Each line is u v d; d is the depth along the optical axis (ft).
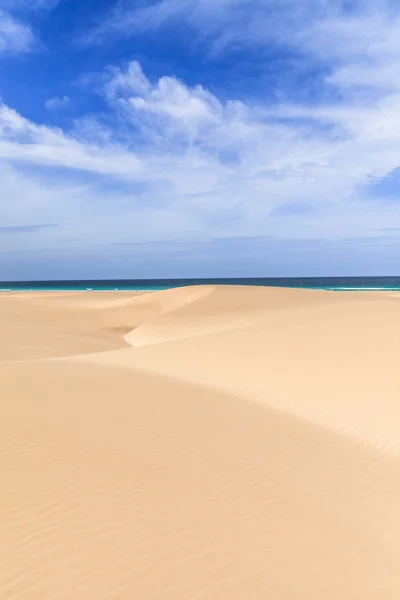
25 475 18.21
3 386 33.17
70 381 36.86
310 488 19.21
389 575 13.85
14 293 239.09
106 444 22.08
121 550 13.96
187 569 13.37
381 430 26.68
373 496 18.92
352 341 47.21
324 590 13.00
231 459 21.57
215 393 36.14
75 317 122.21
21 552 13.51
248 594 12.59
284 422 28.91
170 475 19.26
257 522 16.14
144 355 55.01
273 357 45.65
